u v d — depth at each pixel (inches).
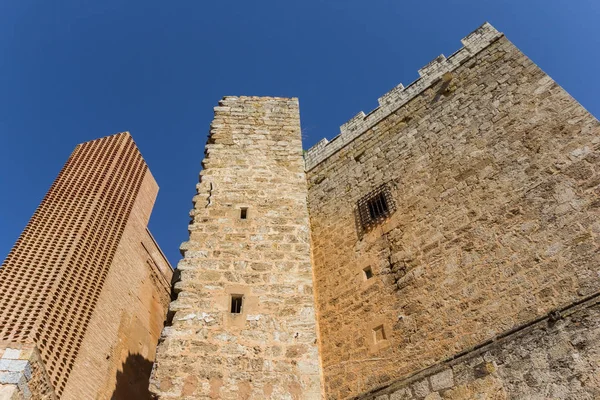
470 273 451.2
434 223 521.7
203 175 497.0
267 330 358.0
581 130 455.5
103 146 1123.3
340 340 520.4
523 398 344.5
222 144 543.2
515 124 520.7
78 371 708.7
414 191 577.0
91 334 773.3
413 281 495.8
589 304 356.2
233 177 495.5
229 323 359.9
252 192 477.4
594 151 432.5
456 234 490.3
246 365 335.6
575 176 431.5
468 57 654.5
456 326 428.5
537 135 490.0
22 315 666.2
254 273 396.8
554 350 351.9
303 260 411.2
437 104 649.6
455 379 391.2
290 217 450.0
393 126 697.0
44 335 656.4
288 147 542.9
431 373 411.2
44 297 702.5
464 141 564.7
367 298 529.7
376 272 543.8
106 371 793.6
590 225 395.9
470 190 511.8
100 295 829.8
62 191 946.7
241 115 594.2
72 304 749.3
